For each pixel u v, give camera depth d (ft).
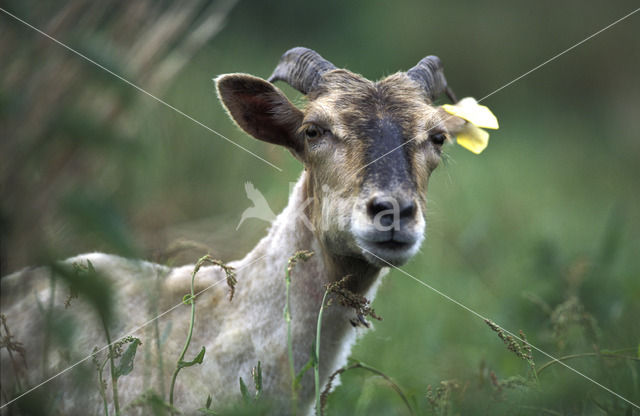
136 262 16.65
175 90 43.32
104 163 25.05
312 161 24.53
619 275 39.27
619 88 104.63
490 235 52.75
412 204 22.13
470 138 27.81
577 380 26.13
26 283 21.48
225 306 24.94
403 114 24.21
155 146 35.29
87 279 15.15
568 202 65.72
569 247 47.19
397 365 32.71
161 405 19.20
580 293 34.68
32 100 20.02
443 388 24.31
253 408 18.78
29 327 24.34
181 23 29.91
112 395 23.11
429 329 37.19
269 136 26.78
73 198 15.21
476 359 33.19
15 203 19.35
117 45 28.22
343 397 29.17
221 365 23.90
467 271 46.21
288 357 24.17
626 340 31.35
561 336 29.25
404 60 101.50
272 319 24.38
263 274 24.91
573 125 98.07
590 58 108.06
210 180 42.04
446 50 105.81
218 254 33.76
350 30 102.83
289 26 100.32
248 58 65.62
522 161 79.56
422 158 24.13
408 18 107.34
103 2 25.38
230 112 26.40
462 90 104.06
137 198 27.84
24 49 21.18
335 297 24.32
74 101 20.61
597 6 110.73
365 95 24.63
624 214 44.37
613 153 84.12
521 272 41.83
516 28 110.01
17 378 21.20
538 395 24.95
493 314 37.96
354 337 26.20
